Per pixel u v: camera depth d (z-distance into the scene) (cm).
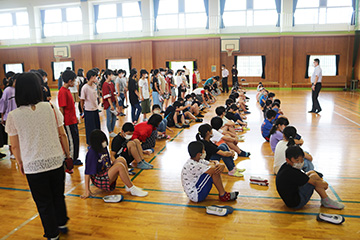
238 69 1784
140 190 340
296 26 1695
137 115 745
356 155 473
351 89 1630
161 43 1811
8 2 1964
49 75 2016
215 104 1112
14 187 376
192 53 1792
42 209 233
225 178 388
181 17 1795
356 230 259
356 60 1631
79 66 1961
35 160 223
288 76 1711
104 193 347
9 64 2053
